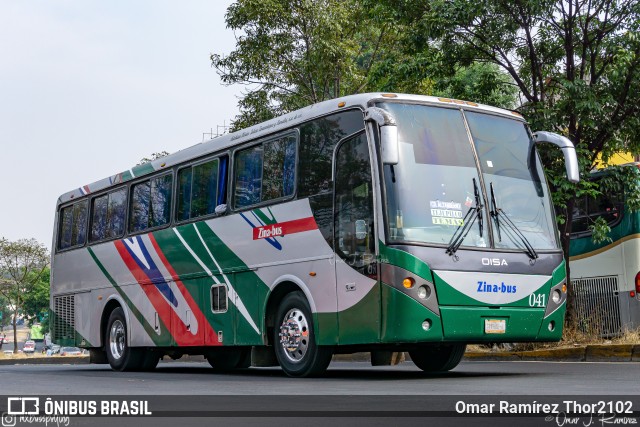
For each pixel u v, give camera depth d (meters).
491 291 10.59
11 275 76.44
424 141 10.88
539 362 15.37
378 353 12.00
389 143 10.08
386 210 10.35
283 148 12.42
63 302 18.94
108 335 17.02
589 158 17.56
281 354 11.96
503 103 20.05
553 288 11.17
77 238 18.59
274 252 12.26
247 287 12.86
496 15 17.59
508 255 10.83
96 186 18.06
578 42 17.98
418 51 18.88
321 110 11.72
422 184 10.62
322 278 11.20
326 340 11.09
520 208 11.29
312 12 25.78
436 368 12.88
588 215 18.91
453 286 10.33
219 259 13.62
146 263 15.81
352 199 10.84
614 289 18.22
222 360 17.30
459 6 17.41
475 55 18.58
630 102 17.50
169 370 16.98
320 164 11.55
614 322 18.12
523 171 11.59
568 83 16.78
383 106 10.84
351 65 26.77
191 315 14.32
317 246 11.36
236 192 13.44
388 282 10.19
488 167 11.23
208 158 14.36
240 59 26.34
